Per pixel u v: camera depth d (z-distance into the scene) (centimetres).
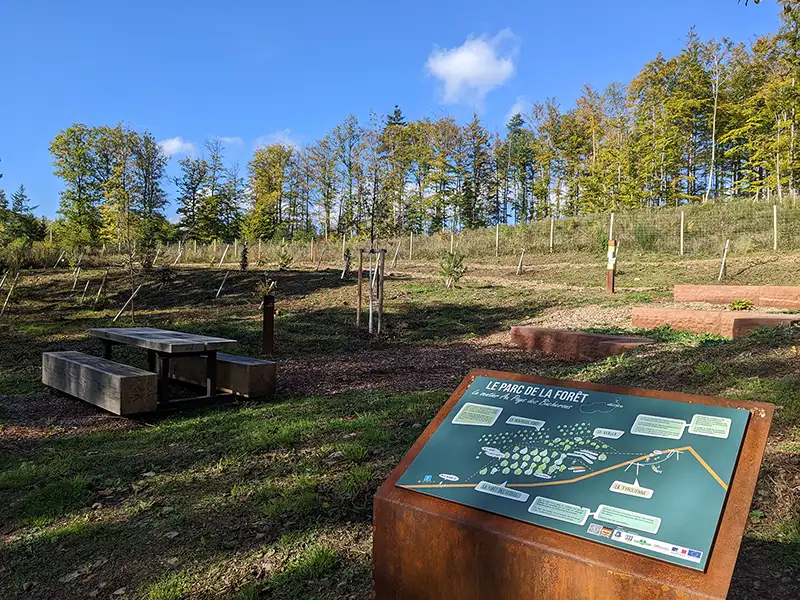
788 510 288
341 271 1955
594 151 4656
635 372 602
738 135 3622
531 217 5834
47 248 2239
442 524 182
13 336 1082
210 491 371
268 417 531
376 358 905
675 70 3975
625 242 2241
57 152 4362
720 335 845
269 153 5512
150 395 557
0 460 459
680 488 161
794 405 420
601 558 152
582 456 182
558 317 1162
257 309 1348
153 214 4678
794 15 2400
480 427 210
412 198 4872
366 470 376
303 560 280
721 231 2141
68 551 312
